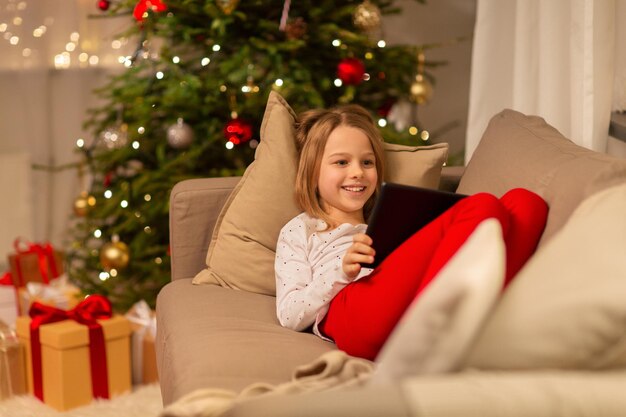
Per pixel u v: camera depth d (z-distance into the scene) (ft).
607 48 6.59
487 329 2.95
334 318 4.91
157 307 6.36
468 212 4.43
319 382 3.64
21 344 7.77
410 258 4.53
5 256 11.12
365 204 6.14
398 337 2.91
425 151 6.27
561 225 4.51
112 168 9.73
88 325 7.57
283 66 9.00
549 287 3.00
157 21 9.02
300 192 5.98
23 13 10.92
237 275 6.13
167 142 9.34
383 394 2.67
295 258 5.63
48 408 7.52
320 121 5.99
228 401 3.47
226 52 9.43
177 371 4.69
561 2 6.95
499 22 7.80
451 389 2.67
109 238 9.76
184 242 6.66
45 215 11.34
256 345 4.84
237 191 6.37
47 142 11.24
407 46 10.03
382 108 9.90
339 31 9.00
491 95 7.93
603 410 2.71
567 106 7.13
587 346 2.84
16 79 11.03
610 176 4.50
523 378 2.79
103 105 11.41
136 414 7.32
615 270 2.93
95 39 11.28
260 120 9.32
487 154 5.89
